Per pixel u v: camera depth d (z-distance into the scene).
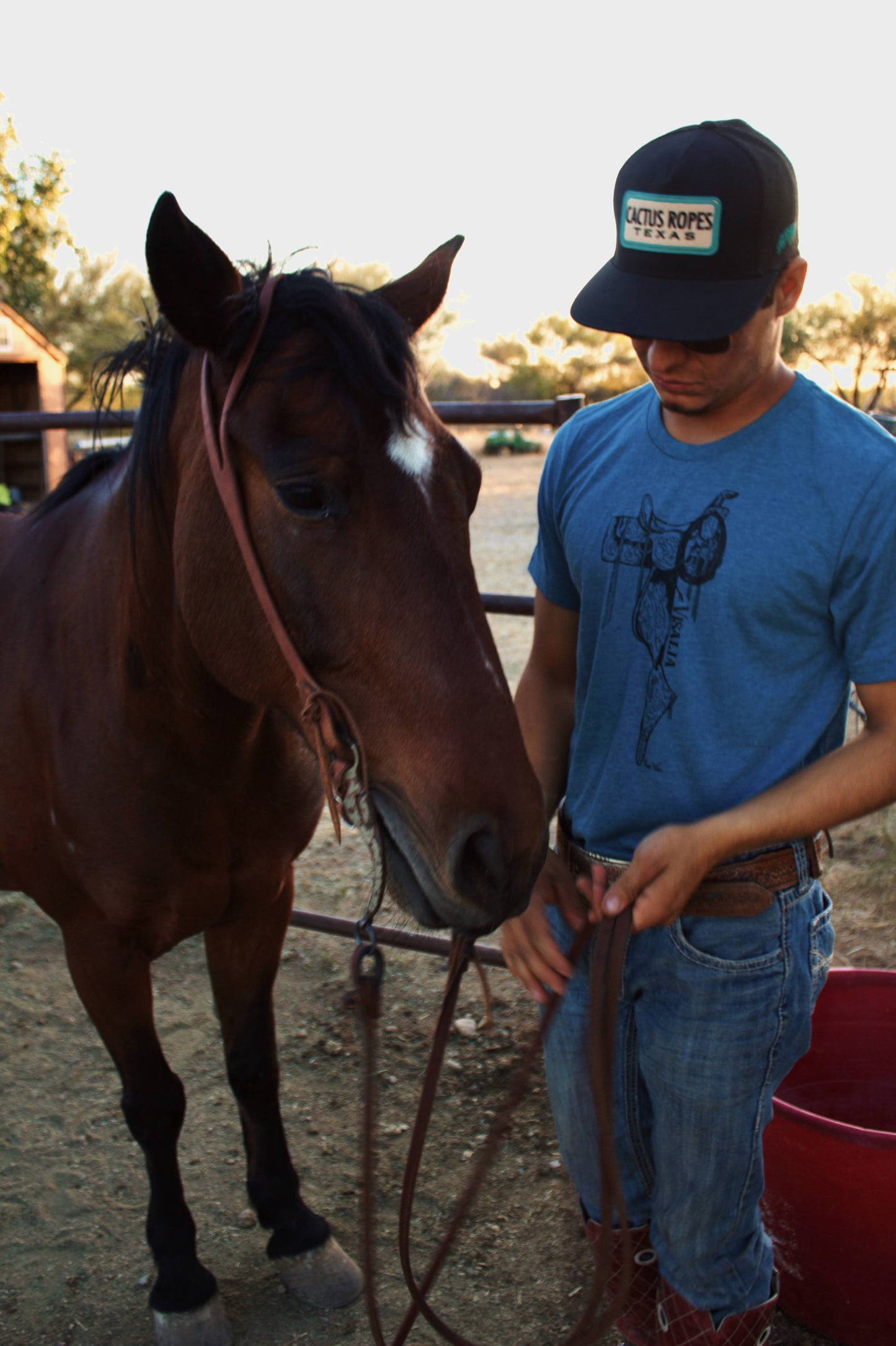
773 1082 1.32
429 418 1.26
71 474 1.98
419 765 1.15
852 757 1.18
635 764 1.31
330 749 1.24
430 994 2.82
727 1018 1.27
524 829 1.14
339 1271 1.91
